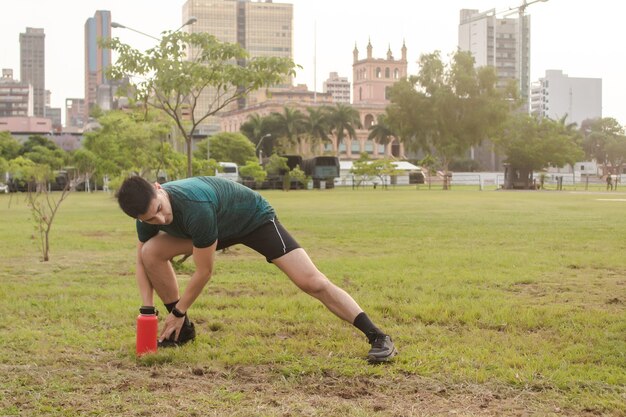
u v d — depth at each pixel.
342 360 5.12
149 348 5.32
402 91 78.81
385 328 6.26
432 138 80.06
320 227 19.23
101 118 41.03
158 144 31.83
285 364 5.06
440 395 4.41
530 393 4.42
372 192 59.38
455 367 4.94
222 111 177.62
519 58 191.12
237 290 8.48
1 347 5.63
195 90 14.91
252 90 14.56
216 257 12.15
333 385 4.60
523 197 43.84
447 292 8.16
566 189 68.44
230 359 5.14
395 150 143.38
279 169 74.06
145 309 5.39
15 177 60.59
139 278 5.50
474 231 17.62
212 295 8.12
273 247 5.30
